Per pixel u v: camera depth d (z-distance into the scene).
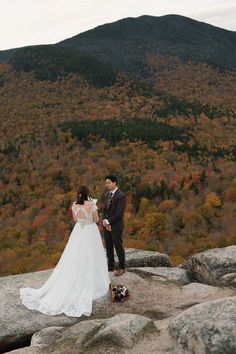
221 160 138.75
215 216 76.00
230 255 8.62
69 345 5.57
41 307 6.96
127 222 79.44
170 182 110.44
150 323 5.73
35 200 119.94
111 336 5.40
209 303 5.18
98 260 7.38
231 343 4.43
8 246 83.31
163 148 162.88
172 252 66.00
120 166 143.50
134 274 8.34
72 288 7.07
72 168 145.25
